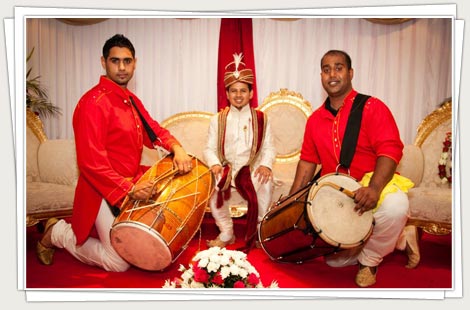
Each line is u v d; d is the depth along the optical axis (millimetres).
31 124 4727
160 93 5629
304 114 5043
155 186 3086
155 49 5582
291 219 2990
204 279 2604
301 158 3740
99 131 3213
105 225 3242
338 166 3209
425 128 4738
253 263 3623
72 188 4180
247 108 4145
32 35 5562
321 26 5559
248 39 5410
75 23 5578
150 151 4840
